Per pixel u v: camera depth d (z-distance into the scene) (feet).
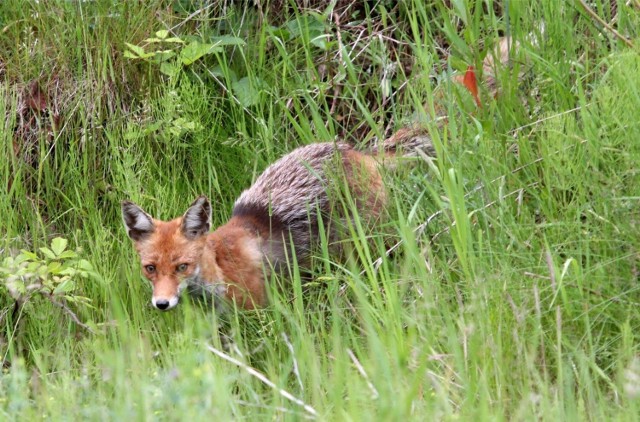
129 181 37.88
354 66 43.47
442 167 31.91
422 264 29.73
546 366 27.02
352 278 33.09
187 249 33.88
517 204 32.81
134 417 23.61
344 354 28.19
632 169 30.48
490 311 28.02
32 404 27.55
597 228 30.40
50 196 40.19
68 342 32.35
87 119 41.24
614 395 26.22
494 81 37.01
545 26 36.88
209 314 34.17
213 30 44.11
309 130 39.88
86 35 41.88
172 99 39.29
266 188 37.99
